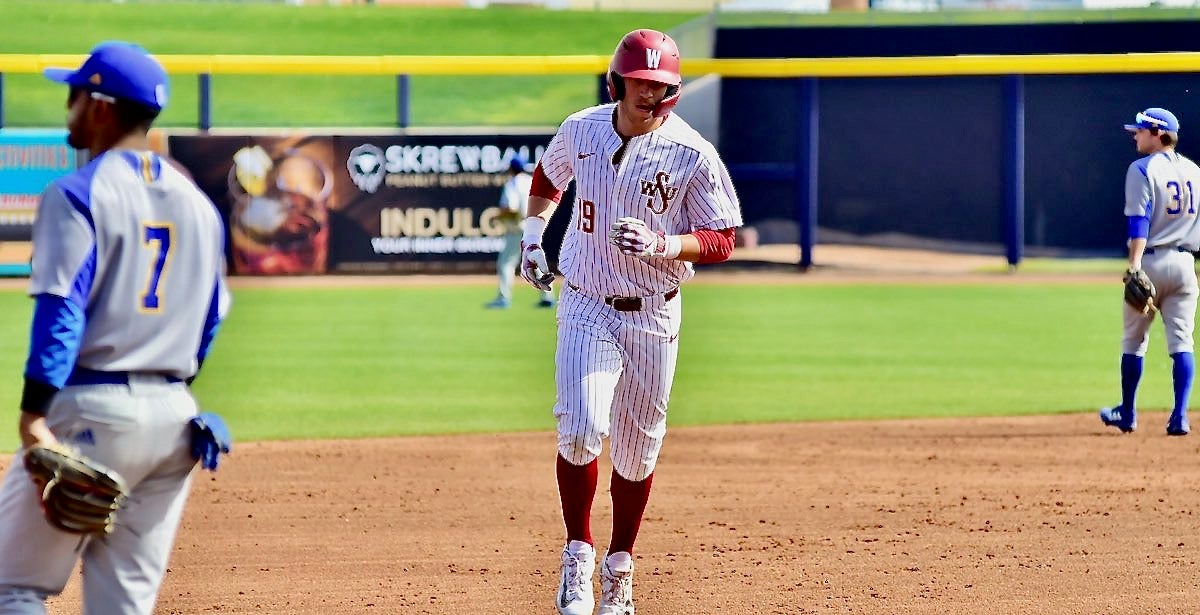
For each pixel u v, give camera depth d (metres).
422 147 73.62
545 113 122.06
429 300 64.19
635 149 17.52
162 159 12.87
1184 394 33.28
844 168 81.06
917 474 29.17
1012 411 37.25
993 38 93.69
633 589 20.61
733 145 82.62
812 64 74.44
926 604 19.78
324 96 123.12
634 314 18.02
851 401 38.84
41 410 11.75
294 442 32.62
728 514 25.56
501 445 32.53
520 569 21.86
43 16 137.38
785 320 57.16
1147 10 94.50
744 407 37.88
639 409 18.48
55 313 11.72
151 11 141.62
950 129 79.69
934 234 80.62
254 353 47.88
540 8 147.62
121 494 12.20
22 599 12.60
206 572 21.47
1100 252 78.25
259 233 72.50
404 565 22.03
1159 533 24.03
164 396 12.73
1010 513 25.61
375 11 145.50
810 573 21.50
